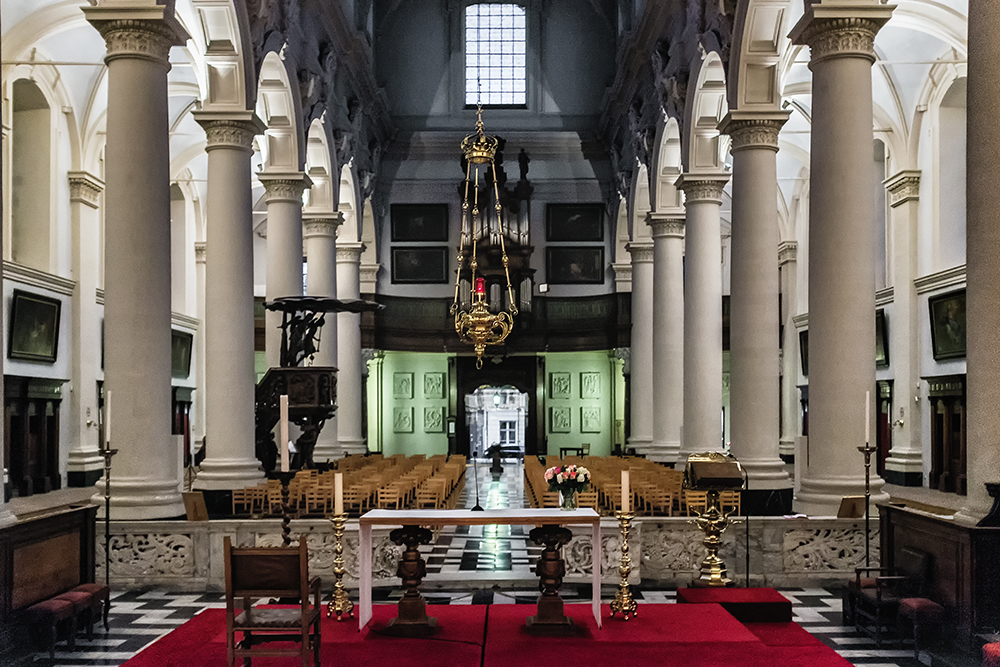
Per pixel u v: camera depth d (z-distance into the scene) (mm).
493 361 31625
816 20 10953
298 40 17750
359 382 27203
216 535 10367
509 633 7270
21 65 18859
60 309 20766
